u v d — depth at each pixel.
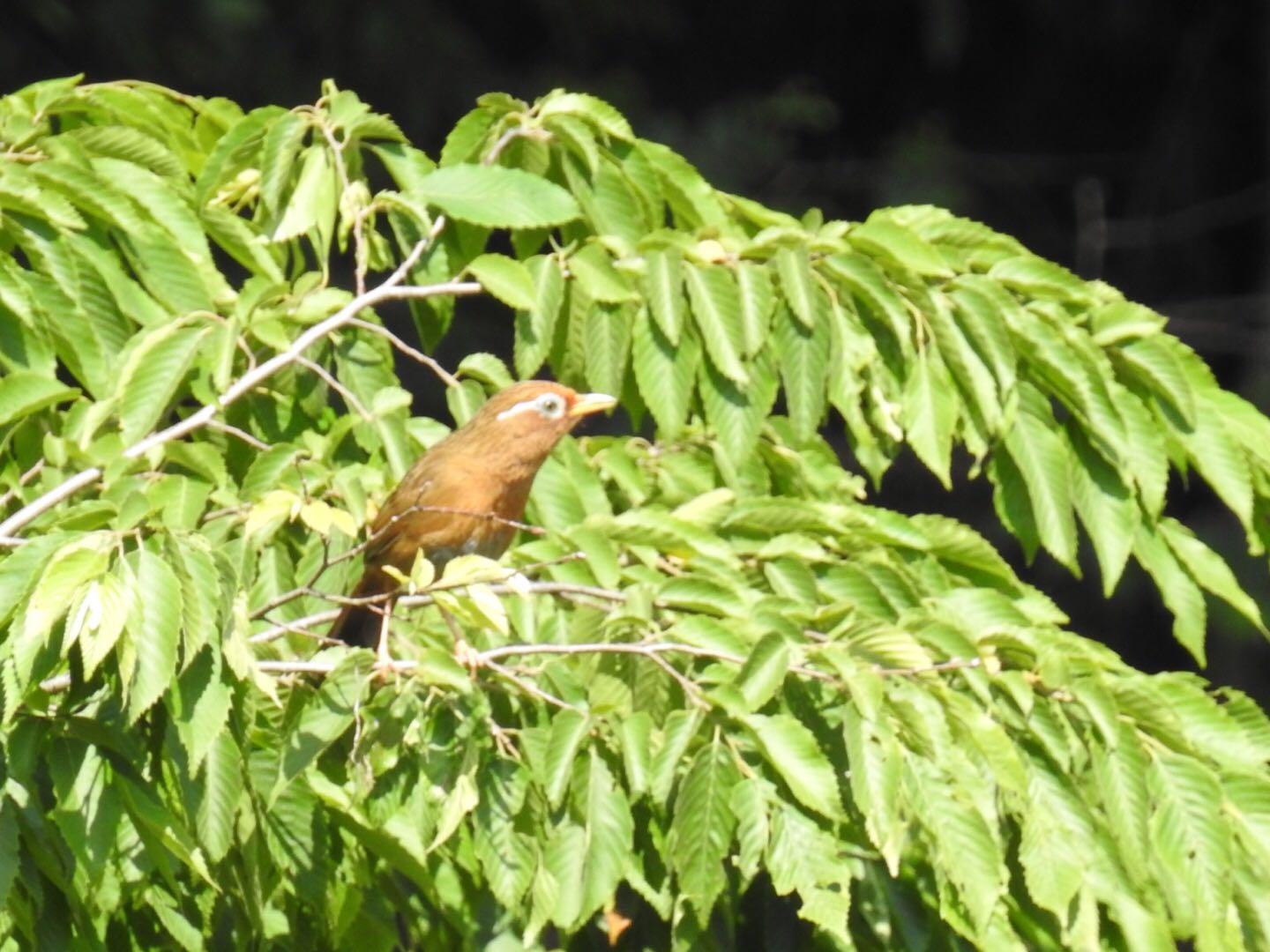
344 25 25.50
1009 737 7.43
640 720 6.91
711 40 30.70
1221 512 27.95
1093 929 7.17
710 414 8.58
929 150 30.80
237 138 8.92
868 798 6.71
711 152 29.38
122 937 7.40
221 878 7.01
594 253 8.58
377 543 8.91
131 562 6.10
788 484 9.55
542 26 28.47
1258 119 32.31
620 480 8.93
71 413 7.93
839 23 31.44
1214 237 32.28
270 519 6.82
